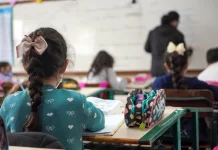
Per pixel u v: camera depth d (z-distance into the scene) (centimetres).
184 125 220
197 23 462
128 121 139
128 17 492
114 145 194
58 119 128
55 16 525
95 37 511
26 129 125
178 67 234
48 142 110
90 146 196
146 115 137
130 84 393
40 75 129
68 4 516
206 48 461
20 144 111
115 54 505
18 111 130
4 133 99
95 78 369
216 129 241
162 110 153
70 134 128
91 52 515
